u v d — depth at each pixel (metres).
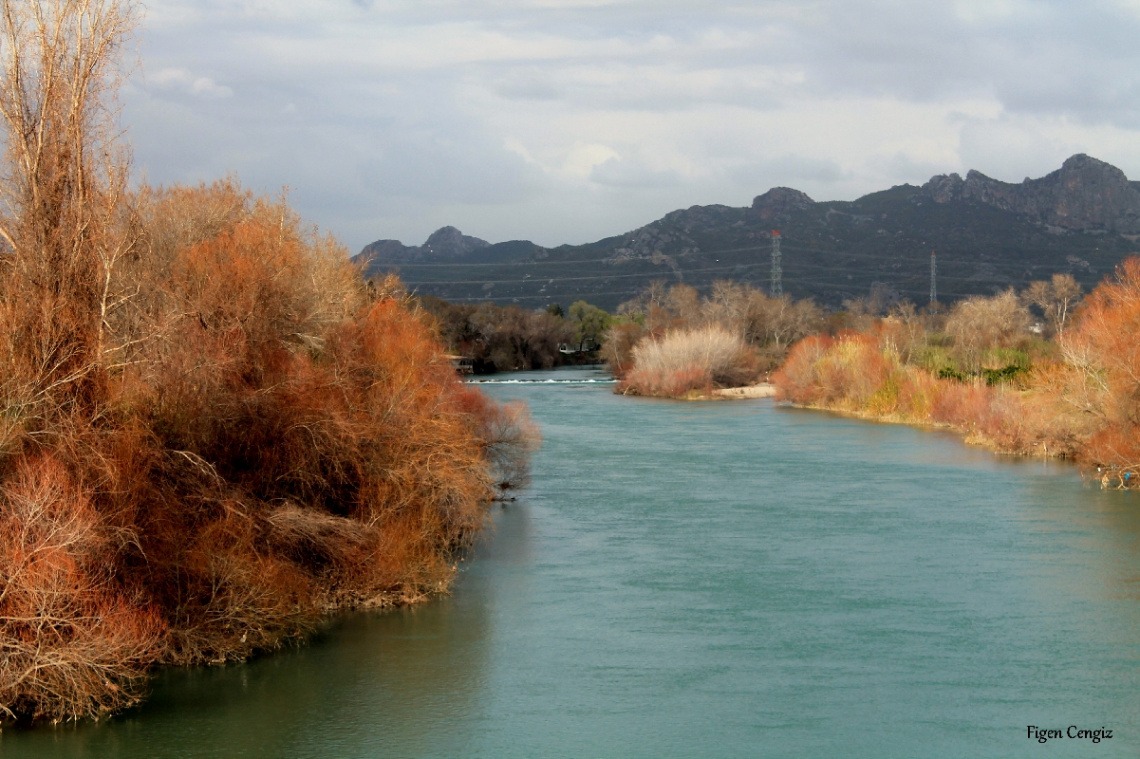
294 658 17.91
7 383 15.98
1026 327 95.94
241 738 14.64
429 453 23.88
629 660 18.06
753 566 24.58
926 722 15.34
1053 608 21.00
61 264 17.19
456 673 17.30
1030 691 16.56
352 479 22.42
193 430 19.19
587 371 136.12
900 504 32.47
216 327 20.91
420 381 25.95
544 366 146.88
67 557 14.70
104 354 17.70
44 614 14.55
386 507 22.31
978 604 21.30
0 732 14.57
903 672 17.44
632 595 22.08
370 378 24.58
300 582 19.39
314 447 21.08
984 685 16.81
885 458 43.44
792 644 18.89
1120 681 16.95
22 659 14.73
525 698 16.27
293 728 14.99
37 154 17.22
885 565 24.59
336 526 20.62
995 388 53.06
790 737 14.85
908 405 61.25
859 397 67.38
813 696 16.39
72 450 16.16
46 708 15.04
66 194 17.55
